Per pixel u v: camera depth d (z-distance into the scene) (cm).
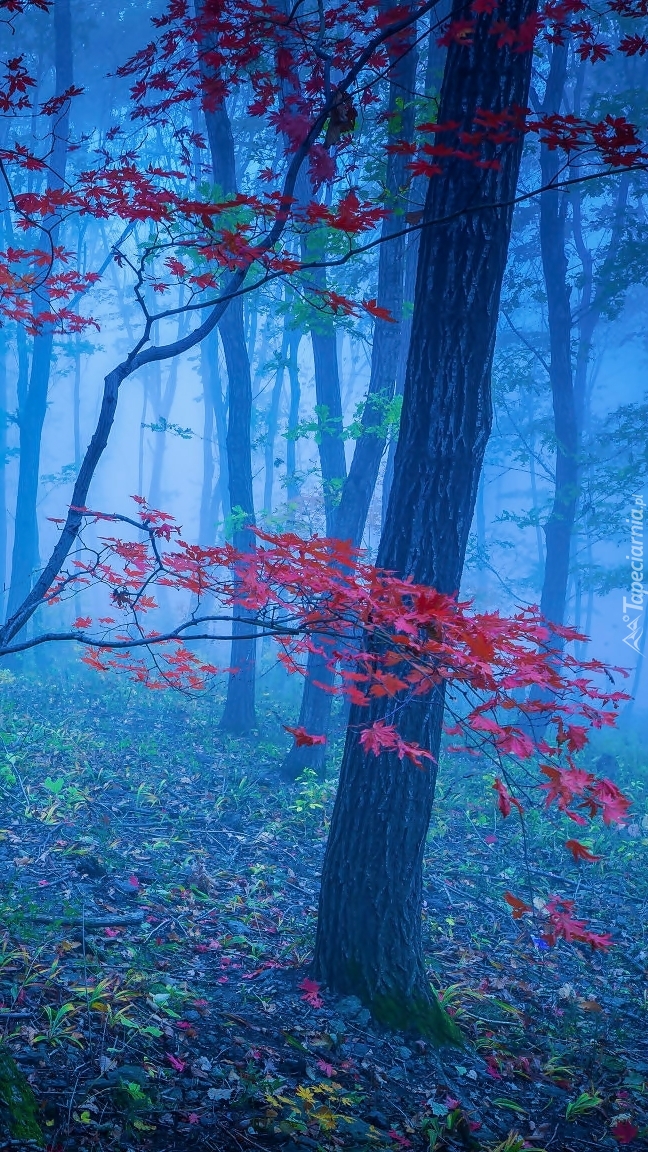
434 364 541
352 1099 468
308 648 394
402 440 557
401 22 365
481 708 322
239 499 1370
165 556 376
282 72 440
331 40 436
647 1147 488
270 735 1364
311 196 1198
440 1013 582
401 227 1130
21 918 576
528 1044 592
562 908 370
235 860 841
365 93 466
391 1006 567
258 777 1124
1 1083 357
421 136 901
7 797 867
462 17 488
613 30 1695
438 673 326
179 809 954
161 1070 449
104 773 1011
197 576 375
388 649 360
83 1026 473
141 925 643
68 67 1689
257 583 346
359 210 337
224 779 1092
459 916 798
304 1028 534
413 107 883
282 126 381
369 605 322
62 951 559
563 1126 500
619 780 1386
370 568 336
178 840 845
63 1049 445
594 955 765
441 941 741
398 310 1169
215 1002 548
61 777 956
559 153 1594
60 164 1672
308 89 456
